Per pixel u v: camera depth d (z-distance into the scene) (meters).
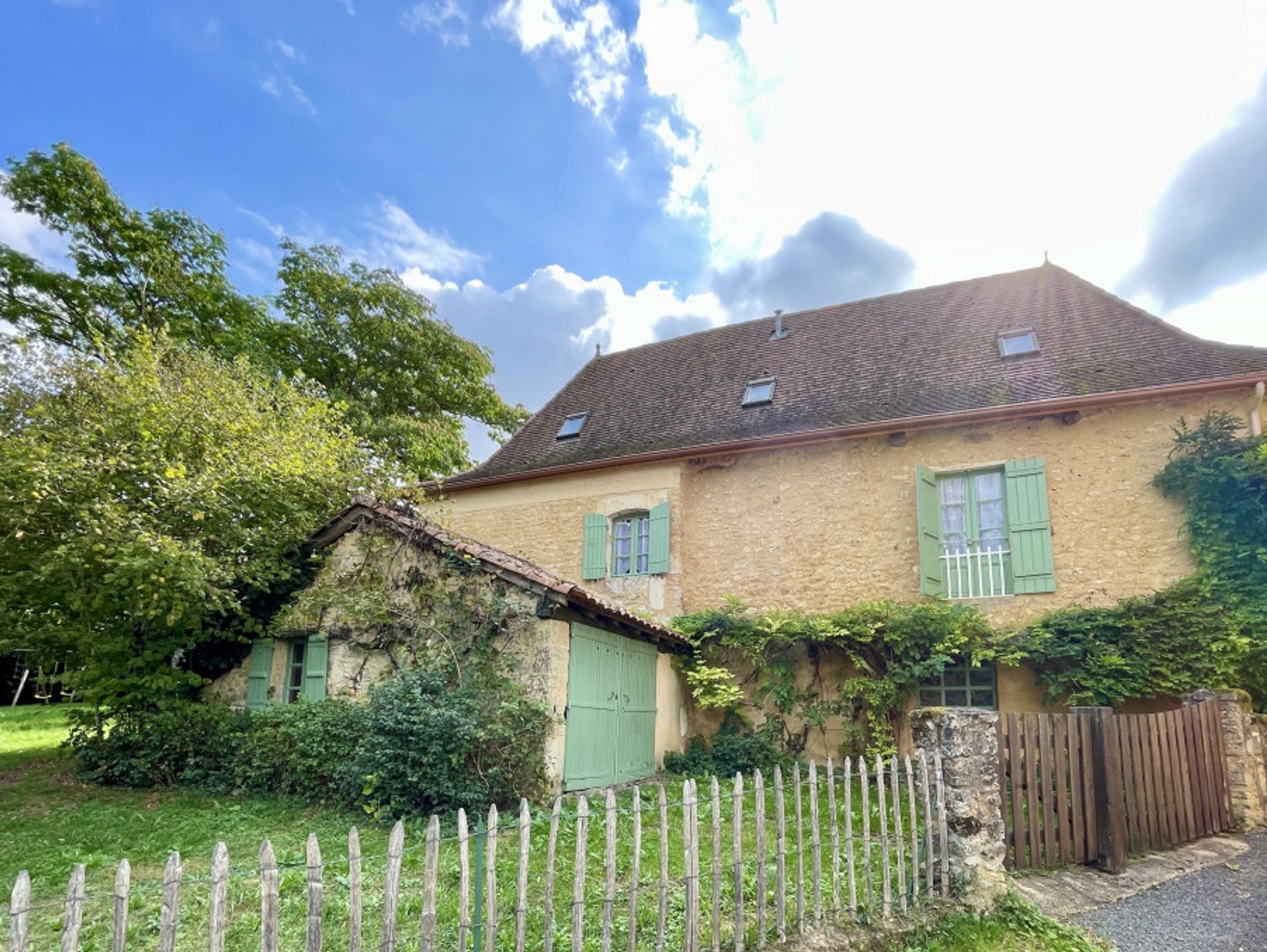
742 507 11.68
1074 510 9.48
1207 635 7.95
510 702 7.31
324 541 10.12
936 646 8.90
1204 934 4.54
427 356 21.84
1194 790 6.65
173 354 11.51
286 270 19.88
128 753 8.93
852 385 11.95
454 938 3.95
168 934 2.40
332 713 7.82
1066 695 8.88
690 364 14.96
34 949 4.04
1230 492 8.35
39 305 16.42
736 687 10.05
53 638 9.65
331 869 5.23
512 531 13.57
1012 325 11.70
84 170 16.45
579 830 3.42
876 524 10.62
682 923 4.09
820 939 4.04
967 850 4.83
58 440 8.83
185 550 8.25
